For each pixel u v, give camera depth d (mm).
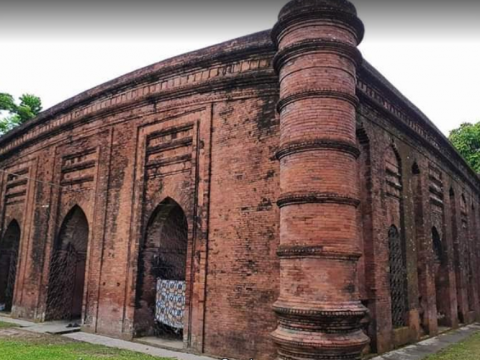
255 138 8648
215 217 8805
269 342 7613
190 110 9750
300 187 6719
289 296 6508
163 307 9828
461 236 16641
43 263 12648
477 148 28375
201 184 9188
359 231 9133
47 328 11148
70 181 12461
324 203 6570
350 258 6492
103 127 11727
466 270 16844
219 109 9297
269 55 8797
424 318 11844
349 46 7129
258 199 8328
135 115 10938
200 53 9680
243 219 8422
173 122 10039
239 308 8094
